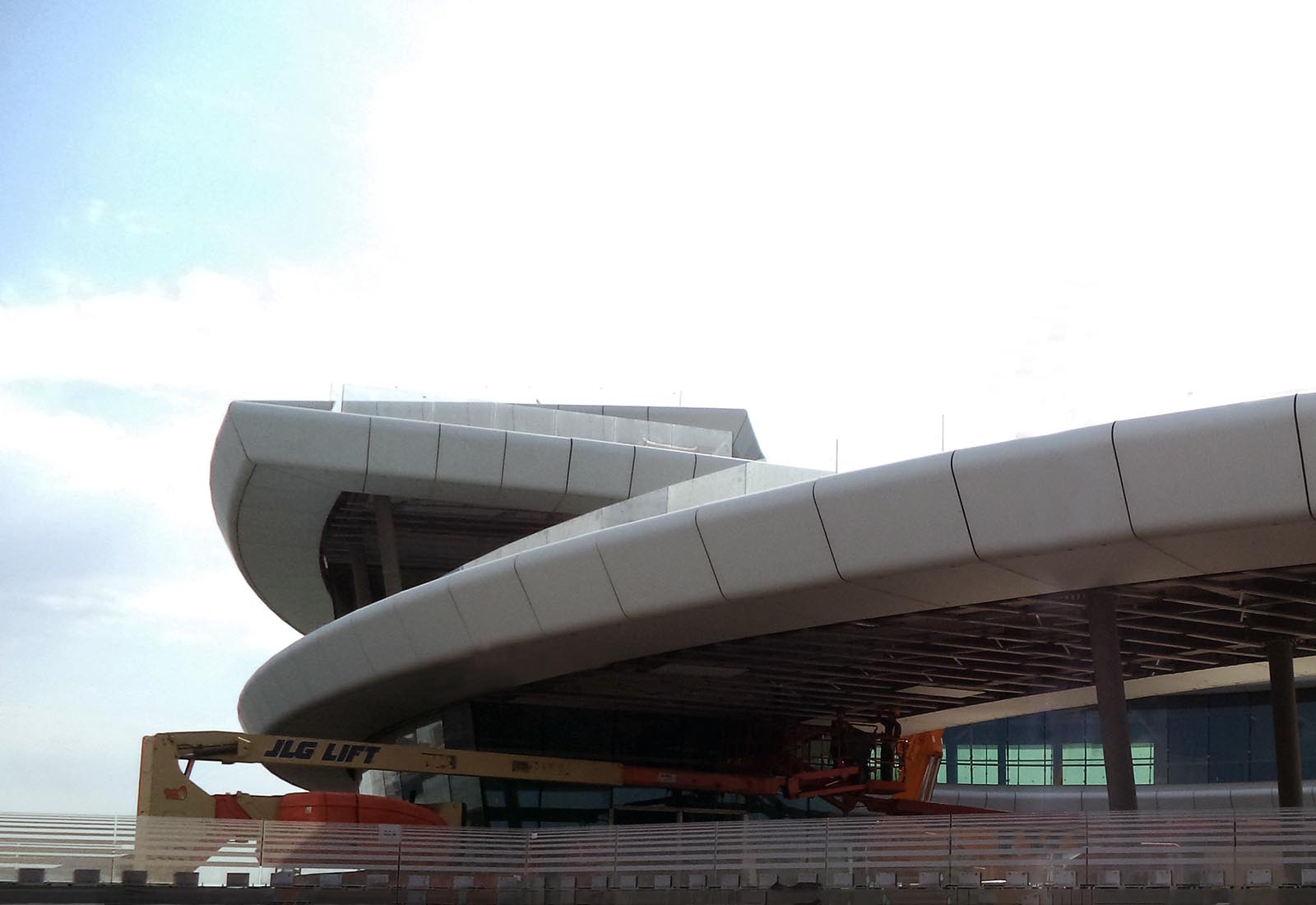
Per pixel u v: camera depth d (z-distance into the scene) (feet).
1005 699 143.54
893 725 144.15
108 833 93.04
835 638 111.65
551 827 129.29
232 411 133.90
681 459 144.66
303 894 89.15
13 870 89.56
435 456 137.80
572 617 102.68
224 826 96.22
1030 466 78.95
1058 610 99.71
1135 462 76.07
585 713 140.36
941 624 106.01
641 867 94.32
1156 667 126.31
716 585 93.56
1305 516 73.26
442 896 90.79
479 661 114.73
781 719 147.95
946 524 82.48
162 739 105.40
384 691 129.18
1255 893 65.46
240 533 153.28
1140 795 215.72
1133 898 68.13
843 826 85.81
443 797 131.75
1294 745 108.37
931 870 78.54
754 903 81.46
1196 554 80.79
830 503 86.28
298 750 109.29
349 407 141.79
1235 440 73.46
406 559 170.30
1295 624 106.73
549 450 140.87
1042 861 75.61
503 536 159.94
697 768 145.59
